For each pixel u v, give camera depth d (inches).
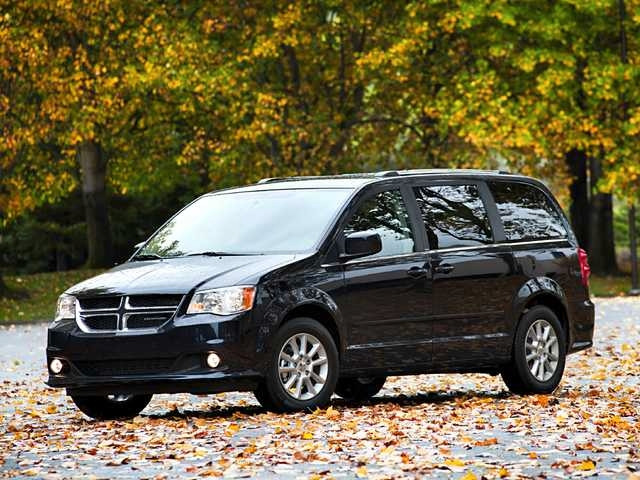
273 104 3344.0
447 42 3710.6
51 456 832.3
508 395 1227.2
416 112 3683.6
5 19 3068.4
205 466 768.9
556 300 1254.9
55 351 1037.8
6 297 3238.2
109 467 778.2
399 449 832.3
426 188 1162.6
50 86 3139.8
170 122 3816.4
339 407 1107.3
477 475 723.4
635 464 765.9
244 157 3518.7
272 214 1115.9
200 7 3518.7
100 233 3887.8
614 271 4040.4
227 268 1029.2
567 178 4008.4
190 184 4736.7
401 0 3587.6
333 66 3727.9
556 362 1239.5
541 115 3531.0
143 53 3339.1
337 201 1104.2
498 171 1243.2
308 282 1040.2
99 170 3887.8
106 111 3302.2
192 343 992.9
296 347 1026.7
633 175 3457.2
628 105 3700.8
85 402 1079.0
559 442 864.3
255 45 3312.0
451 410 1068.5
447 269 1143.6
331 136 3432.6
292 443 853.2
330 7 3496.6
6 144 3056.1
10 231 4904.0
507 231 1216.8
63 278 3673.7
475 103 3412.9
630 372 1438.2
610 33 3789.4
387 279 1095.0
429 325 1127.0
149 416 1079.0
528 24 3523.6
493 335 1183.6
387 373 1099.3
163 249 1123.9
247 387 1005.2
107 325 1026.1
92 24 3378.4
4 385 1449.3
